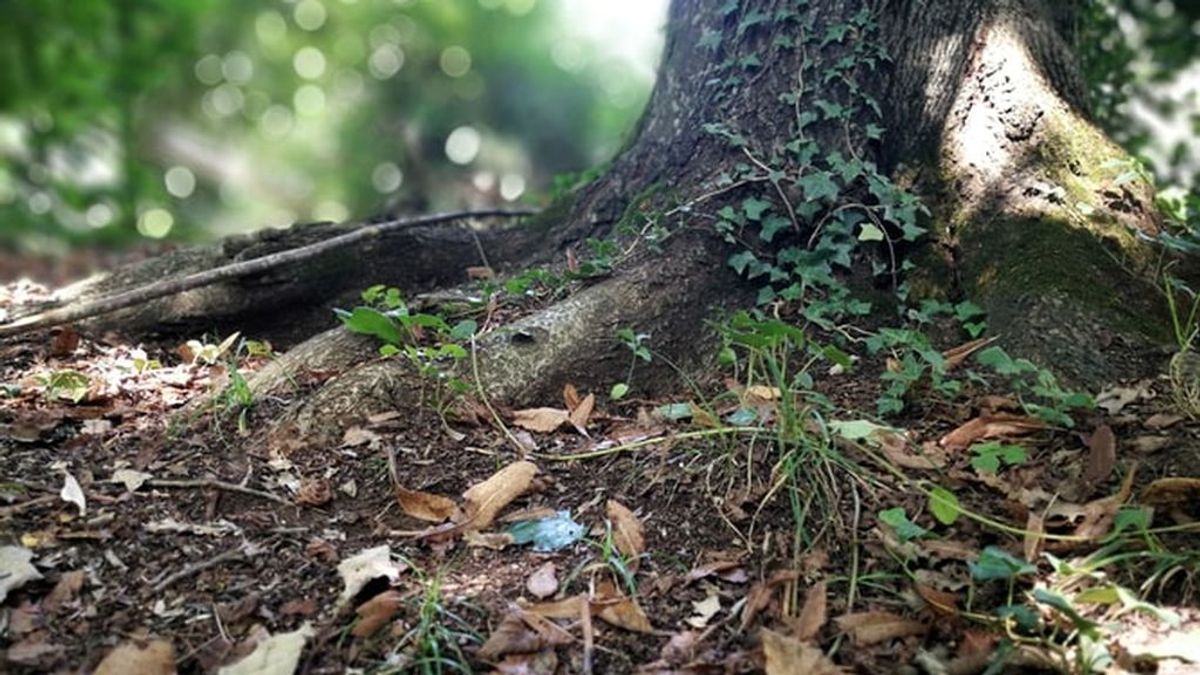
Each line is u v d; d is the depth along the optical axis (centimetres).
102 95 403
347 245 149
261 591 89
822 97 139
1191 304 120
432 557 94
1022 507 93
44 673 79
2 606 84
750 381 109
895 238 133
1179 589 86
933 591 85
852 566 90
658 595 89
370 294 131
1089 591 81
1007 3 140
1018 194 128
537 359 120
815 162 137
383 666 81
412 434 110
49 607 85
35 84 388
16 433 108
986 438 103
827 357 107
